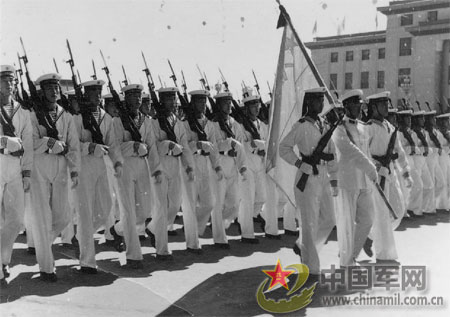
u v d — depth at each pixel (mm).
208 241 9133
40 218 6355
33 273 6719
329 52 37188
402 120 11805
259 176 9375
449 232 9953
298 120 6633
